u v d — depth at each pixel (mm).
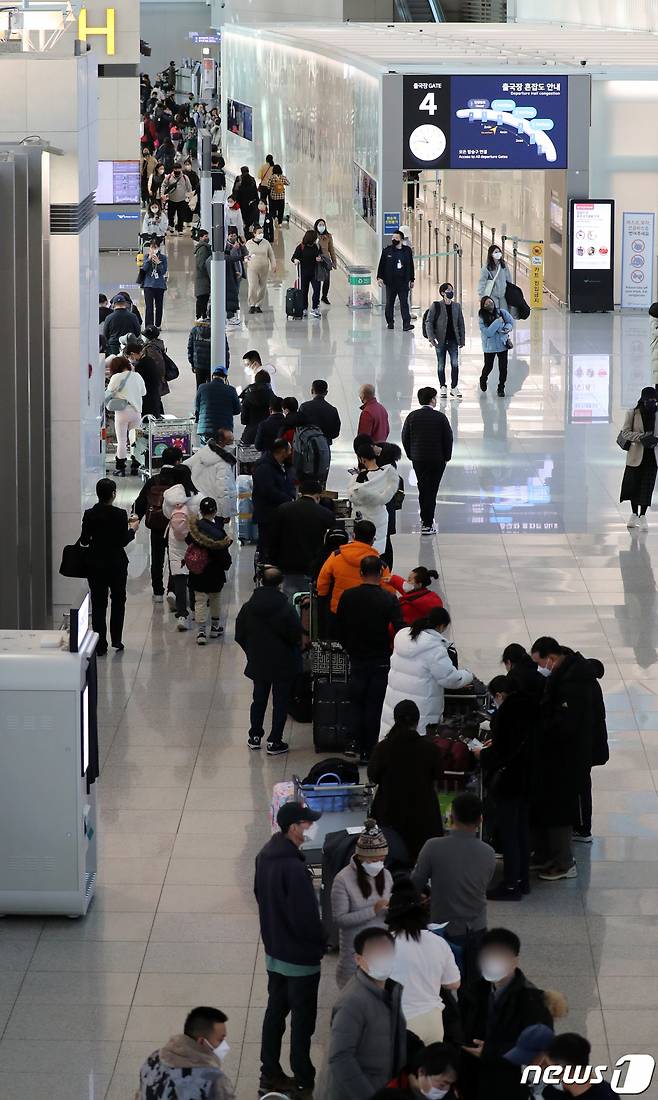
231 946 15430
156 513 25344
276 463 25953
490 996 11461
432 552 27781
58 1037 13859
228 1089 10766
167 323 47812
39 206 22875
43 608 24141
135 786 18953
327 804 16297
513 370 41031
